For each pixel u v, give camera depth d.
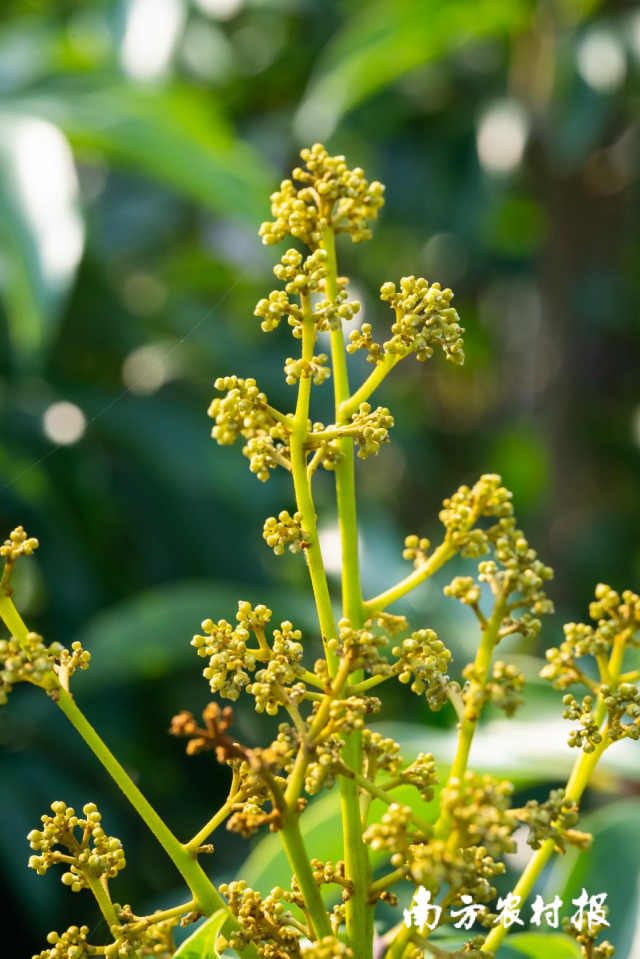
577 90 1.91
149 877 1.43
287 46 2.31
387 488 2.64
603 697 0.63
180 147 1.38
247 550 1.71
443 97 2.32
